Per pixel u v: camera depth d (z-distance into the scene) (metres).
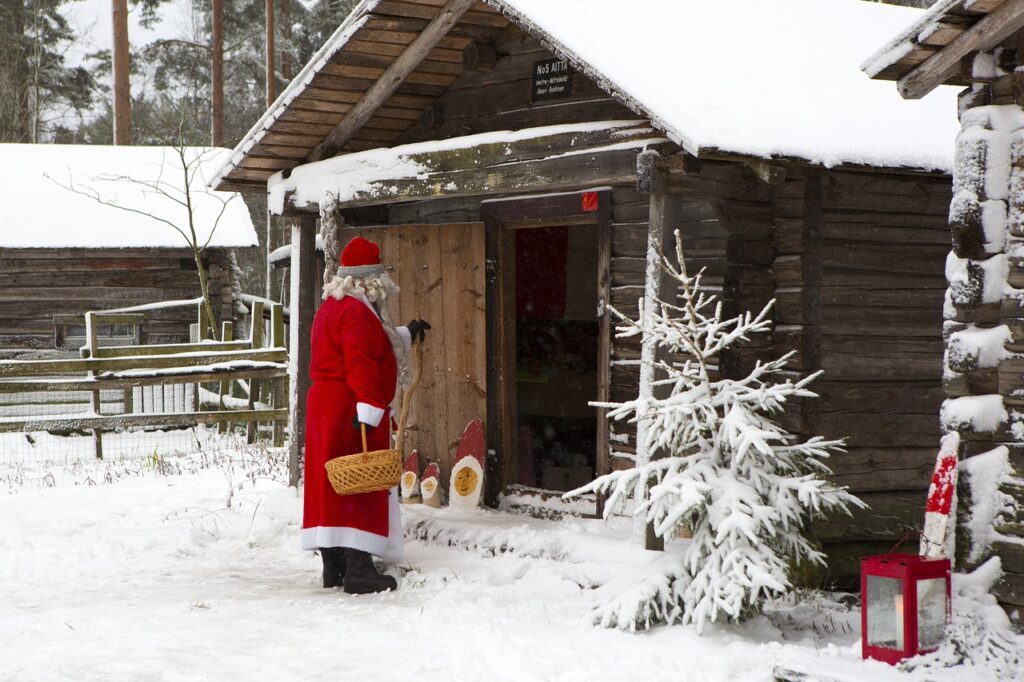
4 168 21.66
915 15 9.57
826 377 7.20
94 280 20.12
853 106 7.43
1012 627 5.00
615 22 7.26
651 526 6.55
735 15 8.22
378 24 8.02
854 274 7.29
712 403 5.75
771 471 5.74
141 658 5.07
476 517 8.28
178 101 38.91
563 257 10.75
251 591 6.71
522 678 4.78
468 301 8.85
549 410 10.88
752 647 5.27
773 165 6.59
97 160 22.52
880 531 7.34
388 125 9.42
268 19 27.50
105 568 7.40
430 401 9.01
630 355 7.81
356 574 6.61
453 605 6.14
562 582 6.59
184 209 20.95
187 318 20.41
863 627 4.95
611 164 6.86
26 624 5.77
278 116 8.88
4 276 19.75
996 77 5.23
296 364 9.56
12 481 11.73
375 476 6.46
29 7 40.22
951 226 5.27
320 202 8.94
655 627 5.67
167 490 10.70
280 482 10.95
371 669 4.91
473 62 8.59
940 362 7.55
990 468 5.16
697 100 6.57
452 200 9.38
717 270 7.49
